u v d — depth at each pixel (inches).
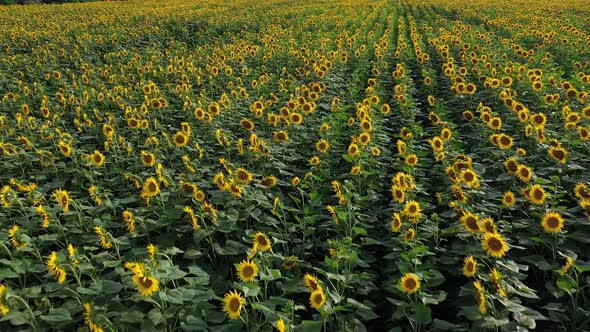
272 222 213.2
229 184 220.8
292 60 629.9
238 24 1062.4
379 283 202.1
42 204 235.6
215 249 191.3
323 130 320.5
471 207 211.6
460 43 722.2
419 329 158.9
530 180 250.5
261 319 157.5
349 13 1316.4
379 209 247.9
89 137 348.8
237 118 391.2
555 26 904.3
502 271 174.1
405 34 967.0
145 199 227.5
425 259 201.9
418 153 296.4
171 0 1814.7
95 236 203.0
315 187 258.7
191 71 551.5
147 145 309.9
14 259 176.4
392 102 464.8
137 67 568.7
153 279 140.7
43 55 671.1
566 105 370.0
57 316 140.6
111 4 1654.8
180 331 151.9
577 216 226.1
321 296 142.6
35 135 343.0
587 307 166.7
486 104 422.3
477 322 146.9
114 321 148.8
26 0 1865.2
